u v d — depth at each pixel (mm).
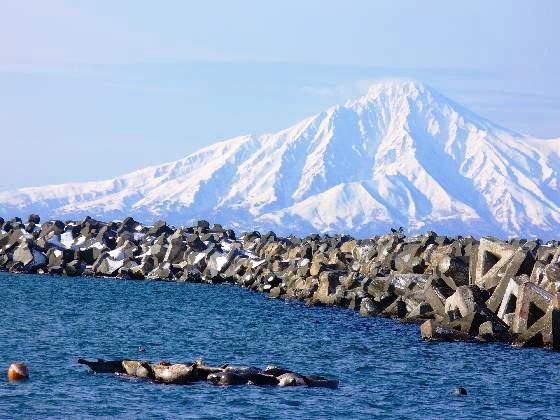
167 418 98688
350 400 109062
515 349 147875
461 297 162375
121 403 103875
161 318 186875
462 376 125500
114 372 119125
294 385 114438
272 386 114312
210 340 155375
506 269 167250
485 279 173000
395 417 102312
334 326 175625
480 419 102938
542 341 150000
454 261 185500
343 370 128375
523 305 155125
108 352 139875
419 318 181500
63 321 176125
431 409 106375
